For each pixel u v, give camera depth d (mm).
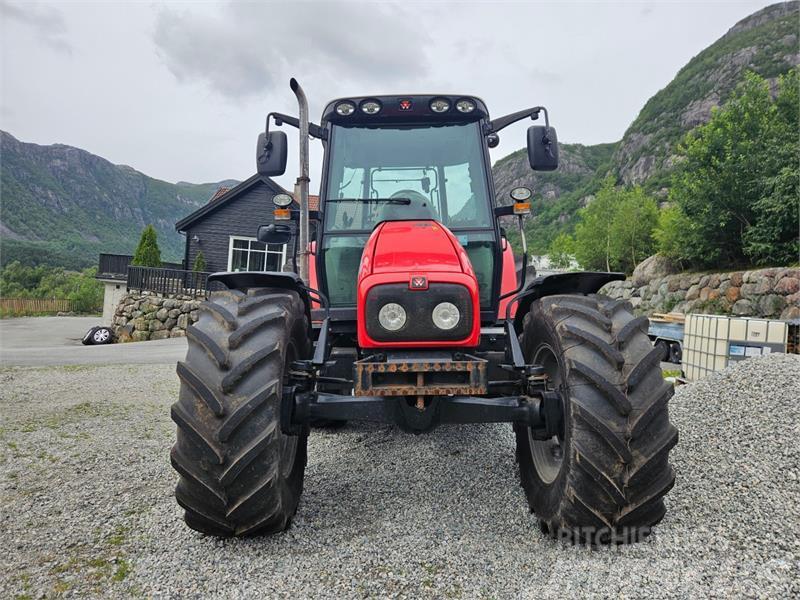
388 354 2311
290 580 1966
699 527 2318
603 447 2008
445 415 2328
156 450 3805
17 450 3779
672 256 17109
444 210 3580
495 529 2402
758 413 3436
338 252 3494
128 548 2258
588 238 25406
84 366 8758
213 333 2170
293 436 2594
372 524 2457
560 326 2250
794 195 12156
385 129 3680
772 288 12070
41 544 2303
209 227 23297
